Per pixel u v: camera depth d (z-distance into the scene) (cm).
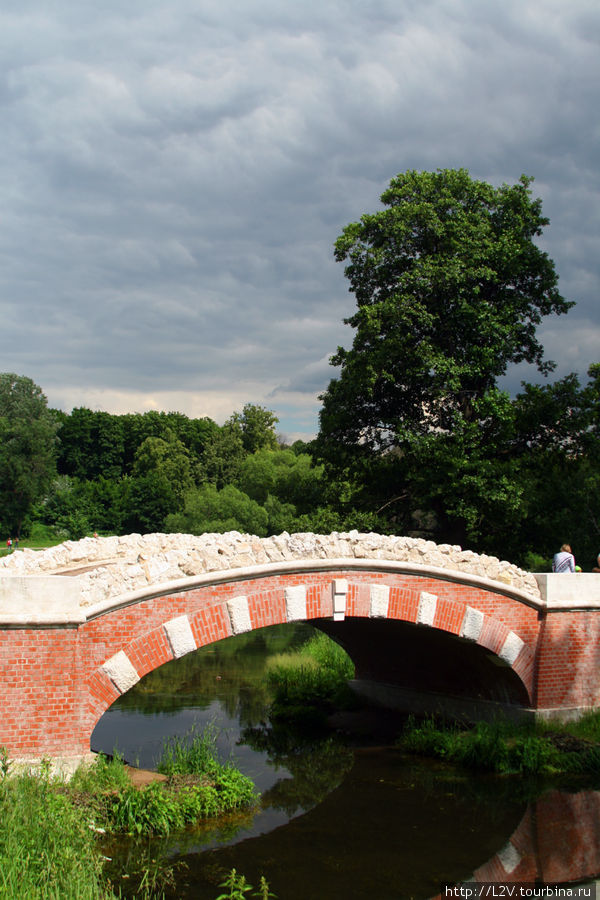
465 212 2897
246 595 1409
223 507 6278
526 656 1723
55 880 816
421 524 3416
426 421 2923
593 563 3077
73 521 7538
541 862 1145
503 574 1719
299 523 2888
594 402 2983
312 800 1402
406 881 1070
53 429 8231
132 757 1551
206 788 1313
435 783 1516
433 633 1708
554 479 2992
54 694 1188
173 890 999
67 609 1205
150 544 1468
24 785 1047
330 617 1501
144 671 1293
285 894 1013
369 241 3009
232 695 2273
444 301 2845
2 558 1339
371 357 2759
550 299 2986
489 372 2862
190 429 10150
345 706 2209
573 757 1585
